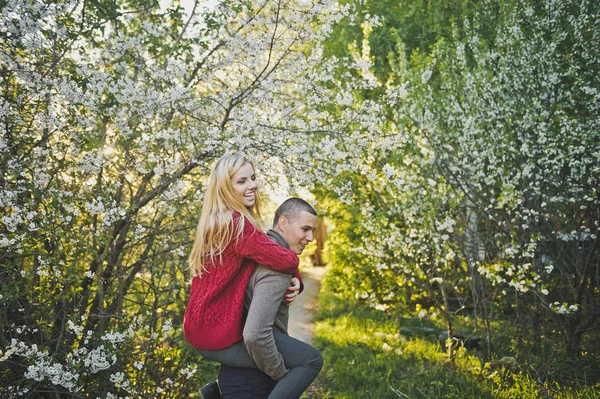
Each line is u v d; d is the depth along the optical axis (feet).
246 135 10.53
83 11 9.68
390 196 17.31
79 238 9.19
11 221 7.99
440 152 16.15
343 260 25.29
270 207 15.94
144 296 11.16
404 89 12.25
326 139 10.90
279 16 11.15
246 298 5.71
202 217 5.92
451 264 19.72
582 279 14.15
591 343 15.75
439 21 21.76
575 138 13.70
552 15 14.73
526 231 15.25
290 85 12.59
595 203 13.84
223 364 5.88
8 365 8.93
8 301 8.28
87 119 9.34
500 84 15.23
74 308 9.01
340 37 22.33
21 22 8.52
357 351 16.80
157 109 10.32
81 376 9.14
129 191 11.18
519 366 14.06
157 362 10.94
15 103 9.11
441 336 17.51
